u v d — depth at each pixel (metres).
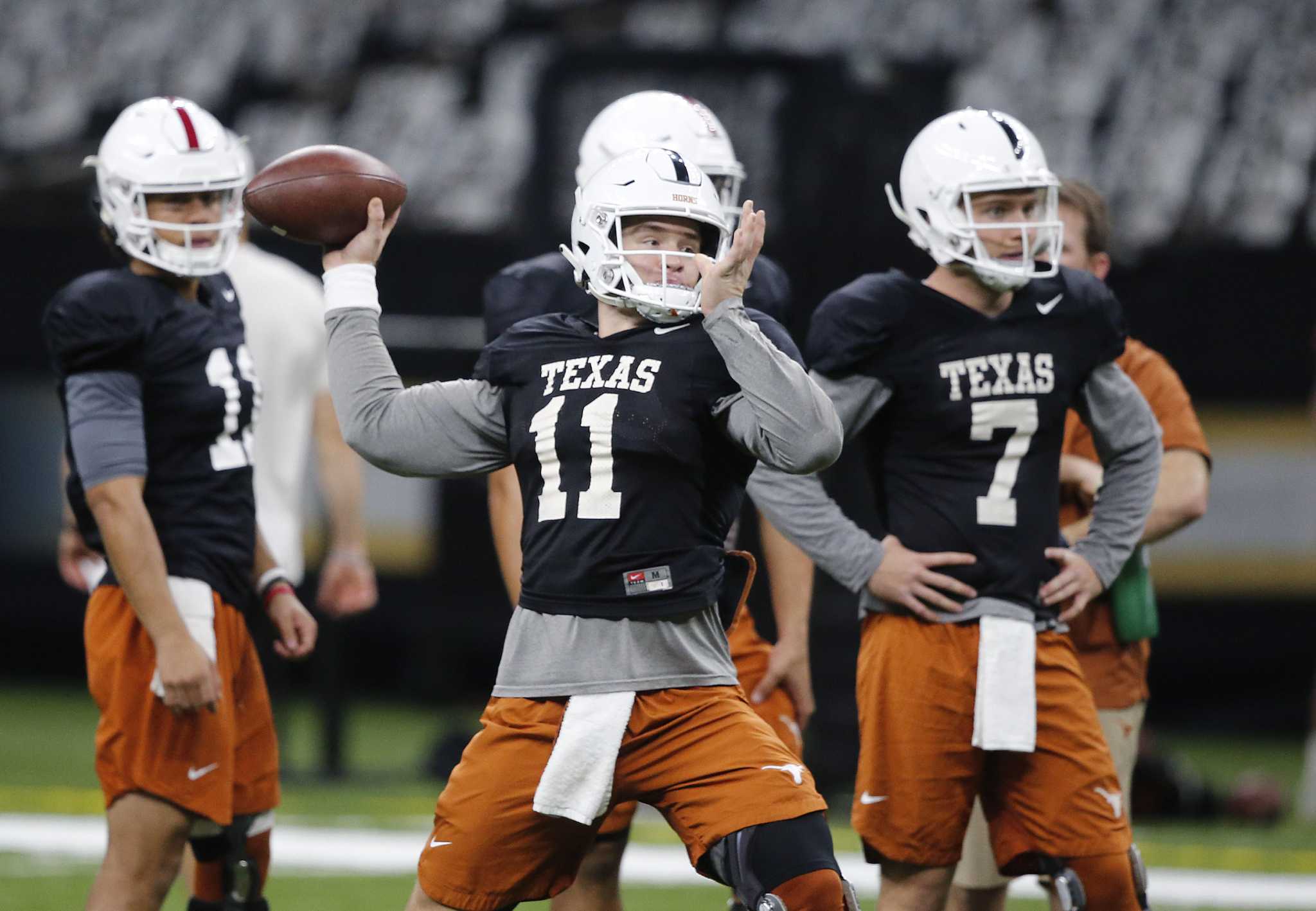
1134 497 13.83
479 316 38.72
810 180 27.97
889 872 13.38
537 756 11.05
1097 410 13.76
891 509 13.50
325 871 20.67
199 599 13.08
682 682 11.05
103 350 12.76
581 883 14.02
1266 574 37.84
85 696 39.75
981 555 13.15
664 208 11.09
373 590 17.95
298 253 36.75
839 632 26.56
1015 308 13.33
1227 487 37.97
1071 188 15.25
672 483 11.04
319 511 36.69
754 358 10.60
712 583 11.23
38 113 41.16
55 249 40.38
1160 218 38.47
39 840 22.19
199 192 13.25
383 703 39.84
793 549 14.77
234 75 41.56
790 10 40.25
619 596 11.00
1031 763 13.08
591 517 11.02
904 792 13.14
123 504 12.50
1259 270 38.09
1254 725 38.38
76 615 41.03
